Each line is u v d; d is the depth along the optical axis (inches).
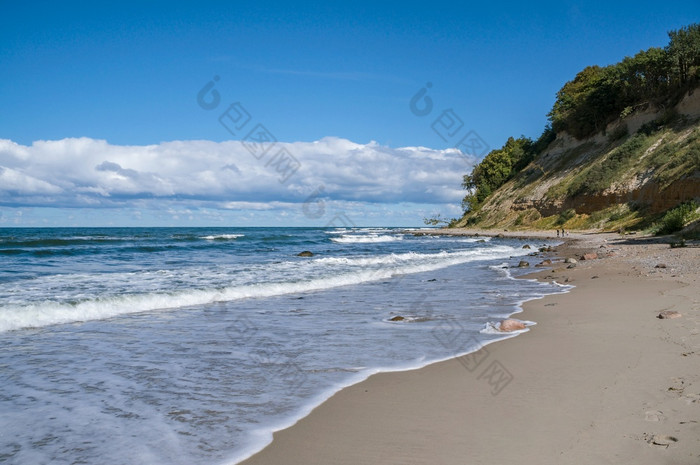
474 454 156.3
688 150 1718.8
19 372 249.6
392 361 271.1
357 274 717.9
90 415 193.8
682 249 902.4
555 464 146.8
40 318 385.4
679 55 2070.6
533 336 322.0
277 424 184.9
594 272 695.7
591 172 2290.8
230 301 500.7
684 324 327.0
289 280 634.8
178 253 1229.7
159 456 159.5
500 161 3654.0
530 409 191.8
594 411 185.2
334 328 363.3
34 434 175.9
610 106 2532.0
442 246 1684.3
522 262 879.7
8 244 1455.5
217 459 157.2
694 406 182.9
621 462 145.3
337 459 156.0
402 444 165.5
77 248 1307.8
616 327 335.9
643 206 1862.7
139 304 453.7
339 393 218.7
